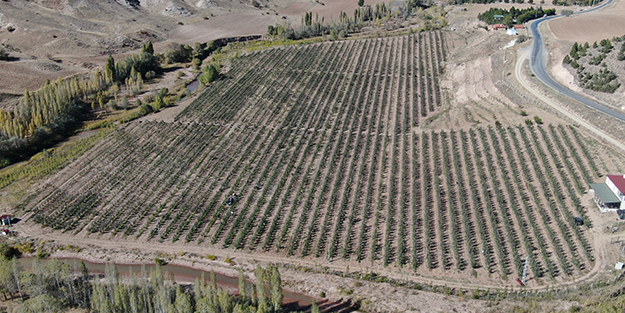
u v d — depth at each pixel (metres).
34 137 127.50
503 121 127.38
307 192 104.88
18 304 74.12
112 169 115.94
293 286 80.38
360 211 98.50
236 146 125.75
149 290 75.00
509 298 74.75
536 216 93.69
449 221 94.19
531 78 147.62
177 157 120.50
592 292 74.19
